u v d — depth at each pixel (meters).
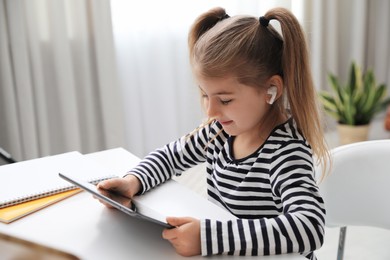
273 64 0.87
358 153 1.09
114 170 1.06
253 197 0.91
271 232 0.71
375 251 1.88
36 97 2.39
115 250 0.73
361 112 2.89
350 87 2.96
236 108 0.85
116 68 2.54
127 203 0.84
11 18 2.22
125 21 2.58
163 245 0.74
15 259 0.73
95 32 2.44
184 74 2.84
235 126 0.88
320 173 1.04
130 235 0.77
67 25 2.38
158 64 2.75
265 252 0.71
